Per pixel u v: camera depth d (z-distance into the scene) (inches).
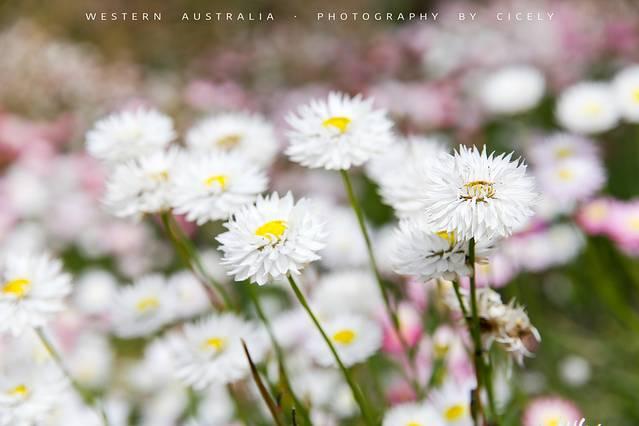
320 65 58.1
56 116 56.1
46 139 50.7
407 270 19.7
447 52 52.7
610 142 41.6
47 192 43.5
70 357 30.9
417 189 22.0
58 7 69.6
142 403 31.9
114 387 33.4
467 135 43.4
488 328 20.5
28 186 43.1
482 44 52.0
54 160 46.1
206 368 23.1
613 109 31.6
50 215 42.7
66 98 56.2
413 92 45.9
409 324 25.7
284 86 57.5
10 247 40.5
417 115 43.3
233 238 20.0
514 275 28.4
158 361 29.3
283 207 20.1
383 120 22.4
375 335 24.1
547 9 55.4
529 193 18.7
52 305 22.6
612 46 49.1
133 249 39.8
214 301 23.6
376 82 53.1
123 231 39.8
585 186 30.0
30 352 26.4
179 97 51.8
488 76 48.2
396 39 58.4
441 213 18.8
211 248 36.4
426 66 53.6
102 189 42.3
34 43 59.1
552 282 34.3
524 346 20.5
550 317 33.9
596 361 30.8
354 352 23.9
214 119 25.5
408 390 25.6
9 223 41.6
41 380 22.7
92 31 68.6
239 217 20.1
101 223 41.6
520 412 25.5
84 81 56.1
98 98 55.0
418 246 19.8
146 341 37.0
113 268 42.4
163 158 23.3
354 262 28.9
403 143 25.3
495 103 34.8
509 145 43.4
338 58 58.7
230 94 51.6
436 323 24.1
